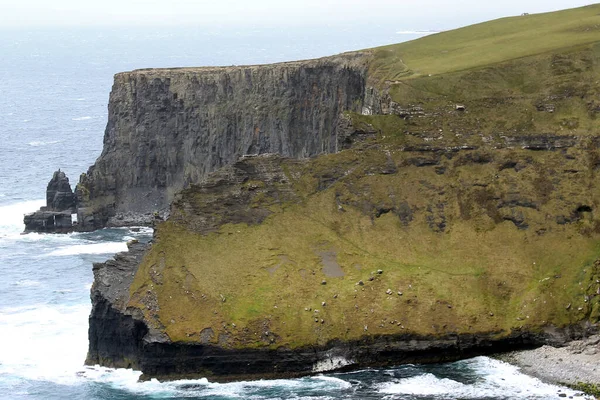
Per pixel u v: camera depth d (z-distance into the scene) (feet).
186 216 602.03
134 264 581.94
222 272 576.61
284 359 541.75
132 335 555.69
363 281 577.02
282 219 609.42
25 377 558.97
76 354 591.37
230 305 558.97
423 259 597.11
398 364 549.13
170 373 548.31
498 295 573.33
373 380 530.27
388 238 608.19
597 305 558.56
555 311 559.79
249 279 574.15
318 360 543.39
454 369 539.29
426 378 529.04
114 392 532.73
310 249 596.29
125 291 563.07
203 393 523.29
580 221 608.19
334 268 586.86
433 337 548.31
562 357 539.70
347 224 613.11
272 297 563.48
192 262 579.48
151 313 550.77
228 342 540.93
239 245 592.60
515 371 533.14
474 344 550.36
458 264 592.60
